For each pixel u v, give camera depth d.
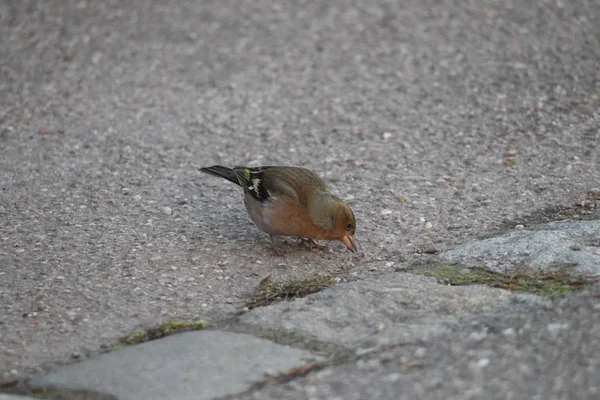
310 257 10.46
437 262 10.06
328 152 13.91
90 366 7.72
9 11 20.11
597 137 13.83
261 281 9.78
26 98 16.12
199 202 12.15
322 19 19.83
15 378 7.73
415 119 15.06
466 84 16.36
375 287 9.21
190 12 20.34
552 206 11.71
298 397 7.04
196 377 7.38
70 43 18.53
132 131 14.84
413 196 12.14
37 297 9.34
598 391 6.81
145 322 8.84
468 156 13.50
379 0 20.78
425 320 8.40
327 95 16.22
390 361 7.60
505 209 11.67
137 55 18.03
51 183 12.80
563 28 18.64
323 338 8.20
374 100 15.91
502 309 8.51
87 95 16.28
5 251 10.54
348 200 12.08
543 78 16.34
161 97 16.22
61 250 10.56
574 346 7.54
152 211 11.81
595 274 9.06
